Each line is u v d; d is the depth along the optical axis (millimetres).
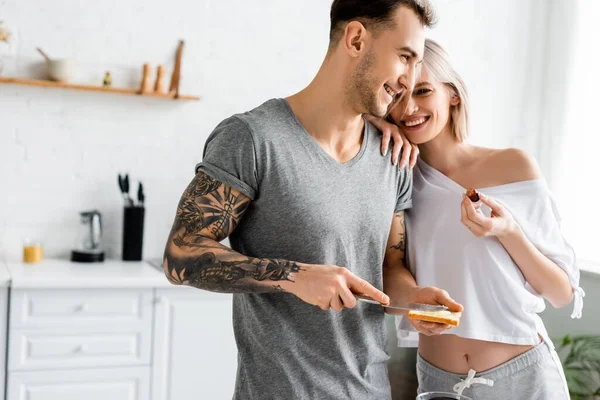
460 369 1763
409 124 1727
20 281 2764
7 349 2793
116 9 3395
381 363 1548
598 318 3191
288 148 1405
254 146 1373
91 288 2885
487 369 1738
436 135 1773
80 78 3363
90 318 2895
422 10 1408
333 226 1415
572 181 3738
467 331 1712
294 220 1396
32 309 2816
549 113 3936
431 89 1703
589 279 3240
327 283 1233
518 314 1729
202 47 3545
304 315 1426
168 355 3021
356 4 1405
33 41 3287
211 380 3098
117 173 3453
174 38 3492
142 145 3484
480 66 3975
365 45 1402
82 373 2896
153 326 2986
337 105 1444
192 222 1367
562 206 3768
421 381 1858
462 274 1722
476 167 1812
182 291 3021
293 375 1430
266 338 1435
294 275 1269
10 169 3295
